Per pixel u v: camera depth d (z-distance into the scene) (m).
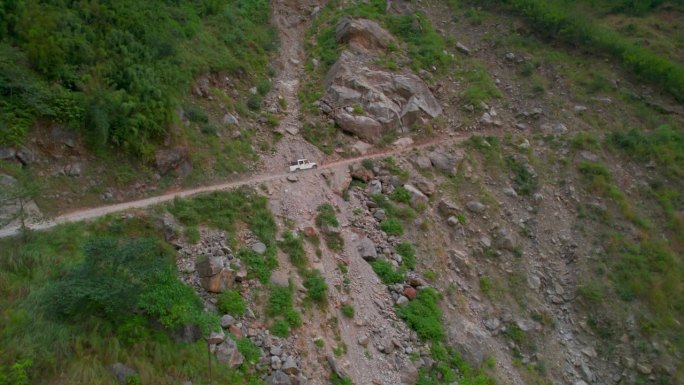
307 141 29.78
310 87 34.09
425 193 28.00
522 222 29.02
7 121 19.42
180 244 19.05
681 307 26.17
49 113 20.41
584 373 23.50
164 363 13.83
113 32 25.69
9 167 18.80
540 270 27.14
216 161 25.45
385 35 38.72
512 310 24.69
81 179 20.58
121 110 22.27
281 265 20.20
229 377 14.82
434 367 19.95
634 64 38.69
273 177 25.97
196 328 15.38
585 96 37.09
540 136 34.22
